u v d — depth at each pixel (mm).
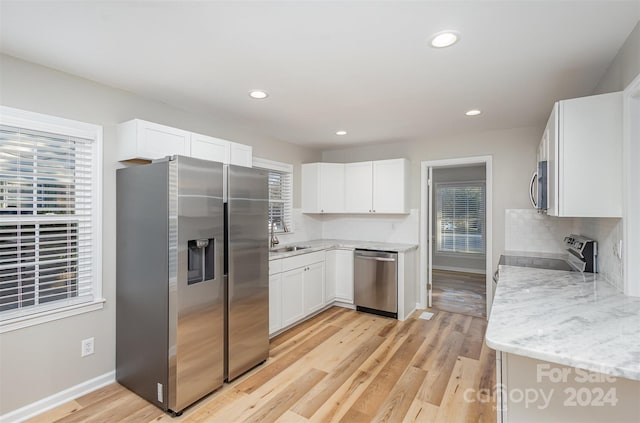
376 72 2238
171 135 2562
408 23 1643
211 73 2256
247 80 2375
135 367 2305
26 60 2047
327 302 4227
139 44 1859
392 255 3922
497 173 3844
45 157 2152
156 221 2162
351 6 1498
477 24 1648
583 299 1698
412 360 2832
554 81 2375
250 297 2645
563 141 1903
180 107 2986
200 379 2219
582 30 1692
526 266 2721
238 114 3215
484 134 3924
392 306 3924
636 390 1156
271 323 3262
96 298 2365
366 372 2625
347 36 1773
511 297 1753
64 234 2229
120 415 2072
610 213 1803
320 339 3307
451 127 3707
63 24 1646
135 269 2299
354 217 4949
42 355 2107
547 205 2246
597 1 1455
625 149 1735
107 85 2451
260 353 2740
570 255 2963
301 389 2381
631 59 1705
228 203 2469
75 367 2264
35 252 2107
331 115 3240
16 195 2023
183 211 2127
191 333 2162
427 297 4379
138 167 2279
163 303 2119
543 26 1660
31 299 2070
